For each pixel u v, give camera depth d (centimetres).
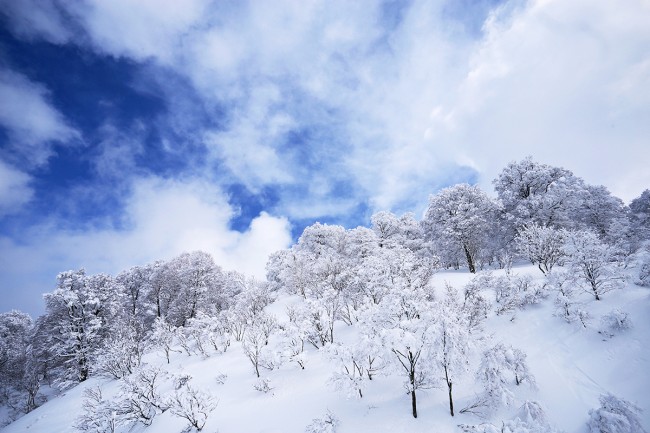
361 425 844
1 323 3653
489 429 666
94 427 1123
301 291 2759
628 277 1115
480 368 883
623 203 3092
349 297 1772
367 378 1045
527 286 1351
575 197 2422
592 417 696
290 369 1271
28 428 1609
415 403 840
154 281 3447
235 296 3425
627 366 845
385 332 813
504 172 2780
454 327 820
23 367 2883
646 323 934
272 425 924
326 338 1434
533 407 755
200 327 1888
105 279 2916
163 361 1848
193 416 991
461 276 2075
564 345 1006
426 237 3256
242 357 1540
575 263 1244
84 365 2272
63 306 2478
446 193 2886
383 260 1711
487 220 2798
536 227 1867
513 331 1153
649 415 695
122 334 2153
